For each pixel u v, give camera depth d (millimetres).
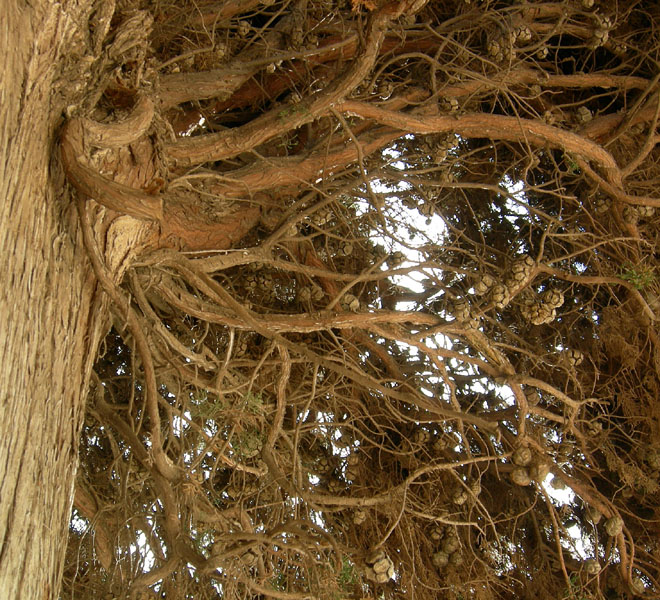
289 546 3820
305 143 5305
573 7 5668
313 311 4754
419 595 5824
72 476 2254
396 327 4824
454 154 6418
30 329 1954
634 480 5719
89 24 2355
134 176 2748
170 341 4176
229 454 5320
